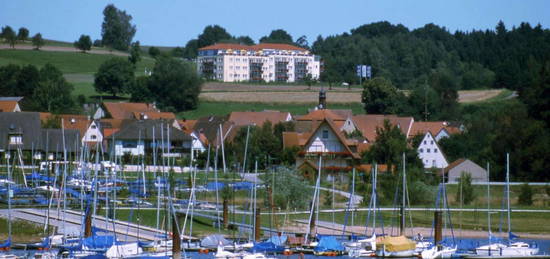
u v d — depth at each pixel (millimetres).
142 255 172250
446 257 188125
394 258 187250
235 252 180500
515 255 192125
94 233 185500
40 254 172750
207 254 182875
